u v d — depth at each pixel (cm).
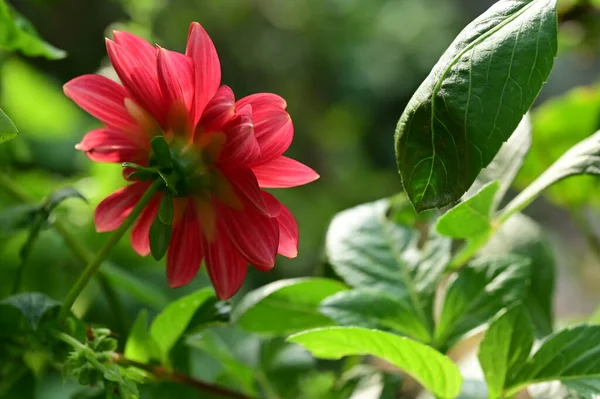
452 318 60
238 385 70
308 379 68
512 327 56
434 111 50
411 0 430
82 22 218
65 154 142
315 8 395
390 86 409
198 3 320
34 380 64
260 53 359
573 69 305
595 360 55
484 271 61
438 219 57
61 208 80
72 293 55
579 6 78
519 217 68
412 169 50
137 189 55
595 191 75
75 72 218
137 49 53
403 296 62
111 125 54
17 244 76
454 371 55
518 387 56
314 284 63
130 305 84
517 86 49
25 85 109
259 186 53
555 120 75
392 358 56
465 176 49
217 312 59
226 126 52
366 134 400
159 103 54
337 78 401
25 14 211
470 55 50
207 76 53
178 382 61
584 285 150
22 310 56
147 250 56
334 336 55
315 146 370
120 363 59
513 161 61
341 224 64
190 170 54
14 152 83
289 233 55
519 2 50
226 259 54
